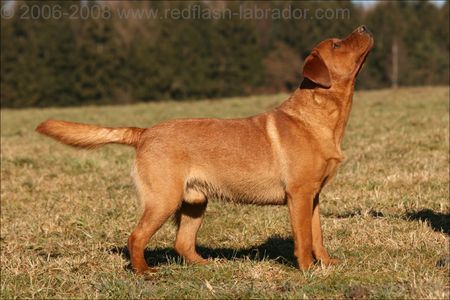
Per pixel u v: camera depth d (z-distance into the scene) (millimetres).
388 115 25703
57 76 57188
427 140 17016
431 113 25031
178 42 60719
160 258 7789
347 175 12539
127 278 6664
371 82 64250
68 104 57594
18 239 9195
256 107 37188
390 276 6129
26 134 25844
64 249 8547
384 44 64125
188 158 6832
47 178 14180
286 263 7078
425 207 9664
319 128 6645
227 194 6918
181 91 60344
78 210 10789
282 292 5883
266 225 9109
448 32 66938
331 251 7402
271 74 64562
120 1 62062
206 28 61719
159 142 6855
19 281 6828
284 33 66125
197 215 7449
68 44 57188
